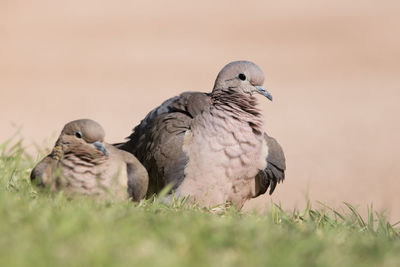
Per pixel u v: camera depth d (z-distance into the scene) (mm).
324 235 7316
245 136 10062
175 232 6355
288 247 6277
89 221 6340
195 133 10117
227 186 10227
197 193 10156
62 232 6016
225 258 5953
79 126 8375
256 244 6285
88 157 8336
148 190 10570
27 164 10797
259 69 10562
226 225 6824
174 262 5691
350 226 8586
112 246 5836
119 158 8781
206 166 10023
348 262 6195
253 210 8758
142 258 5688
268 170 10625
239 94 10211
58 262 5484
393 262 6363
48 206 7145
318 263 6000
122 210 7160
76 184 8312
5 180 9195
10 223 6180
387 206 14930
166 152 10133
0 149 10945
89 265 5461
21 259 5434
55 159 8555
